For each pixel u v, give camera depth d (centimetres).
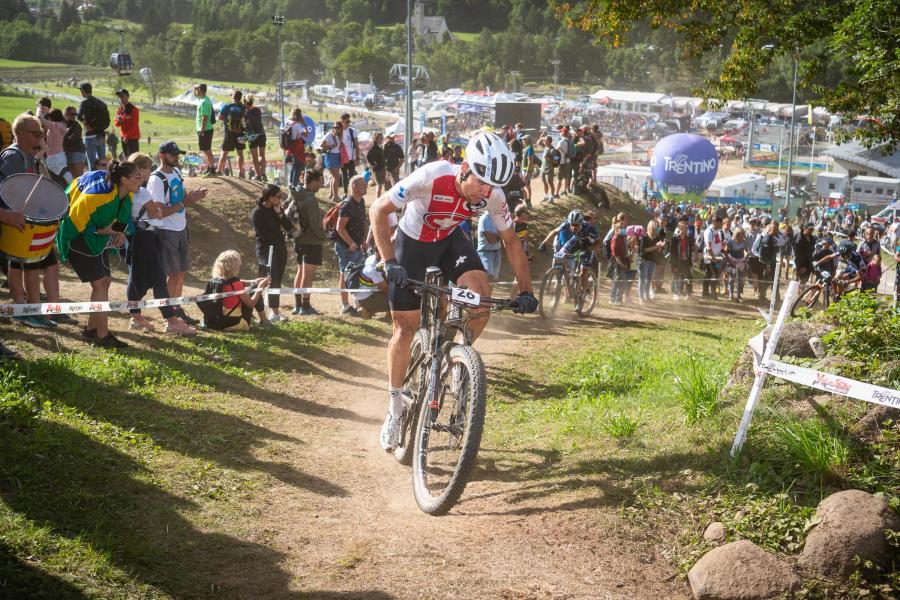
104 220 675
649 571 368
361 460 527
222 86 18475
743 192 5869
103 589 306
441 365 457
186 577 331
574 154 2364
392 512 436
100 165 1284
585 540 391
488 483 479
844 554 346
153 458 455
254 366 749
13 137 768
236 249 1461
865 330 529
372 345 937
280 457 505
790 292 452
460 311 467
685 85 18712
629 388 735
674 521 404
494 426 624
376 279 992
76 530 350
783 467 425
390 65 19612
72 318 789
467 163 439
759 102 11975
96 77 18700
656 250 1655
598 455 498
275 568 350
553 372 867
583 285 1348
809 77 1282
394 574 353
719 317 1543
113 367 625
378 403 703
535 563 370
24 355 618
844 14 1169
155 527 371
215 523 386
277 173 3394
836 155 7281
